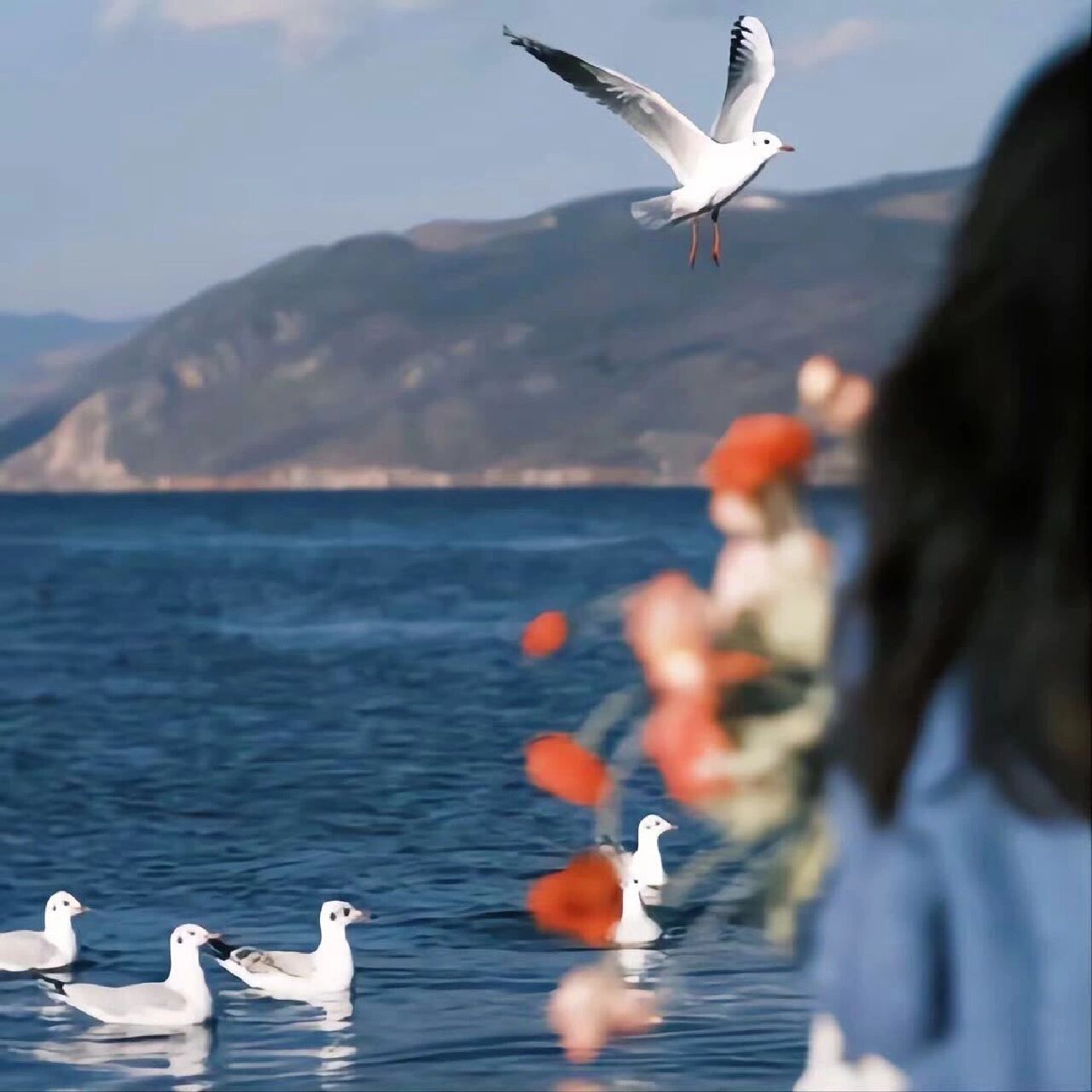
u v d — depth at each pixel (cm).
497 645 6359
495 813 2983
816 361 218
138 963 2048
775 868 243
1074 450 196
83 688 5256
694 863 246
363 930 2106
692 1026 1550
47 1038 1705
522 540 15250
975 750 202
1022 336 198
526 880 2403
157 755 3856
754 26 675
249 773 3562
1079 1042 201
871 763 207
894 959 206
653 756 246
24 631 7300
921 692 203
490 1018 1680
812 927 221
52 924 2048
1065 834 201
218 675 5597
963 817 204
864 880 209
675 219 673
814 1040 260
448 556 12675
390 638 6738
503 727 4244
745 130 665
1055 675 196
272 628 7312
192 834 2872
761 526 238
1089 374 197
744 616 238
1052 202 199
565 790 246
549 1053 1553
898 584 204
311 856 2645
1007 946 202
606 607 246
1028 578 197
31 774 3578
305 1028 1692
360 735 4159
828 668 217
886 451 204
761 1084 1416
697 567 10500
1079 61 204
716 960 1731
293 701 4869
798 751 238
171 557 13500
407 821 2944
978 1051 204
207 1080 1551
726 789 241
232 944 2131
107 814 3089
